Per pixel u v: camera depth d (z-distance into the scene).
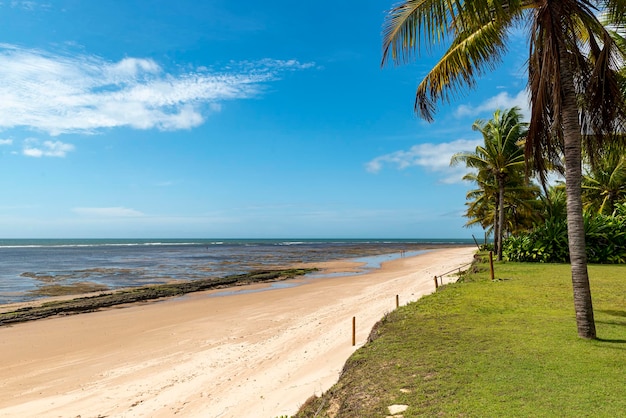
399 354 7.12
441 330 8.45
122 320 17.47
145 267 42.69
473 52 8.26
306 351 11.00
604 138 7.92
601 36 7.50
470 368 6.11
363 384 6.07
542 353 6.58
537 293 12.40
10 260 53.03
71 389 9.84
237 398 8.29
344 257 58.25
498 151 23.89
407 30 7.86
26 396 9.49
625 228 21.97
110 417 8.11
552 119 7.29
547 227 23.28
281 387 8.45
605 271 17.62
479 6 6.89
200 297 23.28
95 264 46.59
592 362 6.08
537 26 7.25
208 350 12.47
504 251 24.84
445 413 4.75
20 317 18.02
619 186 27.53
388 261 48.50
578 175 7.27
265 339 13.21
